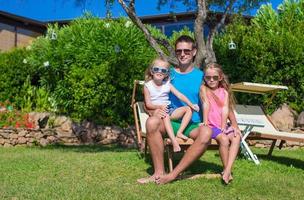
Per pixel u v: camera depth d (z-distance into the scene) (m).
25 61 14.62
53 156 8.22
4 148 11.16
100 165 6.88
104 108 13.56
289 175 6.56
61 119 13.72
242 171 6.61
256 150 10.53
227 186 5.59
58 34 14.45
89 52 13.62
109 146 12.25
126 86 13.51
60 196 4.93
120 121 13.59
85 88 13.45
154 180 5.71
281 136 7.83
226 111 6.13
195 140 5.65
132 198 4.88
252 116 9.10
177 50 6.31
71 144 12.98
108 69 13.42
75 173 6.34
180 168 5.68
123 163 7.01
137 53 13.74
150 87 6.12
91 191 5.14
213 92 6.25
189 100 6.14
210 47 10.88
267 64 13.15
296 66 13.01
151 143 5.70
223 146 5.80
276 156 9.07
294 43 13.05
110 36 13.76
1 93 14.94
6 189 5.24
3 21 21.77
